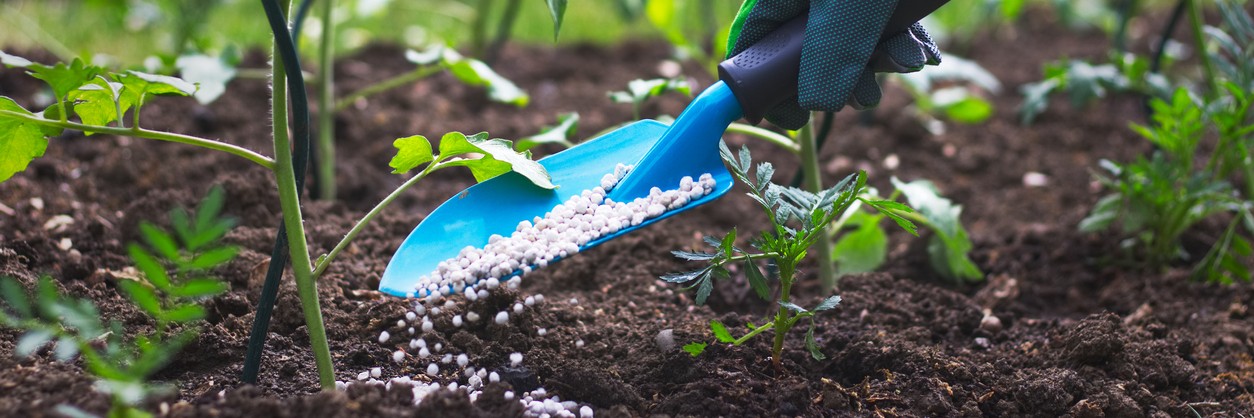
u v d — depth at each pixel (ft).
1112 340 3.31
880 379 3.25
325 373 2.96
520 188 3.20
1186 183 3.79
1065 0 5.66
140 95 2.83
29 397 2.87
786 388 3.13
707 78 5.52
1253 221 3.83
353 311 3.37
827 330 3.44
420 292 3.01
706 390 3.12
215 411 2.87
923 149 4.79
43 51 4.86
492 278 3.02
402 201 4.22
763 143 4.71
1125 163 4.64
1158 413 3.19
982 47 6.28
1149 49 5.97
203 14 4.97
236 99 4.66
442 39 5.84
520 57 5.69
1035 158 4.74
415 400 2.97
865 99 3.11
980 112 4.63
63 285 3.35
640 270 3.72
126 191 4.02
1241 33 3.92
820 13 3.03
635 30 6.31
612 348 3.32
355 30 5.83
